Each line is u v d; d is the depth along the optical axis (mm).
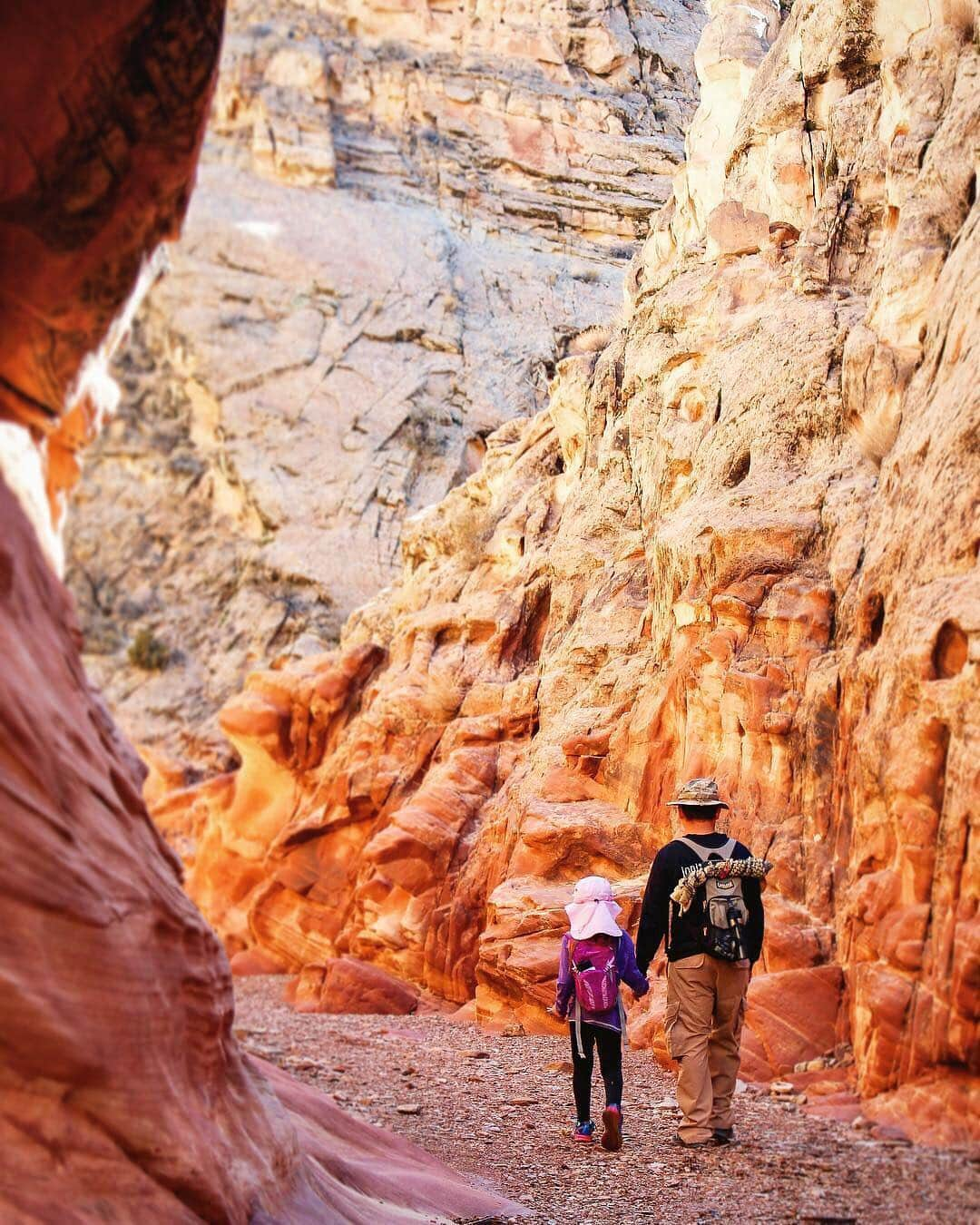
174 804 17234
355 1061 7500
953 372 7301
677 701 9695
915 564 6859
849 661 7707
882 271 8977
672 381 11883
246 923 14828
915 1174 4652
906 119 9414
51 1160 2154
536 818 10133
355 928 12117
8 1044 2123
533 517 14156
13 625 2432
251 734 15219
